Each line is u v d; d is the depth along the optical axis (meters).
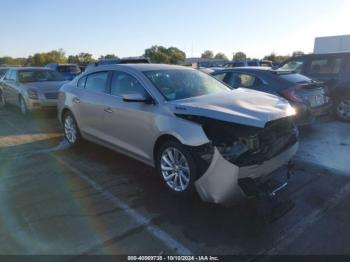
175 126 3.53
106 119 4.73
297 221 3.22
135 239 2.95
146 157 4.14
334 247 2.80
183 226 3.15
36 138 6.54
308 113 6.07
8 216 3.36
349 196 3.75
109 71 4.85
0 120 8.59
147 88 4.10
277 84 6.20
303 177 4.33
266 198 3.18
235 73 6.96
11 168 4.74
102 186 4.09
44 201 3.68
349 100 7.60
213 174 3.19
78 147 5.80
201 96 4.02
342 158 5.06
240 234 3.00
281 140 3.55
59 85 8.84
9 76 10.38
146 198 3.74
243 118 3.12
